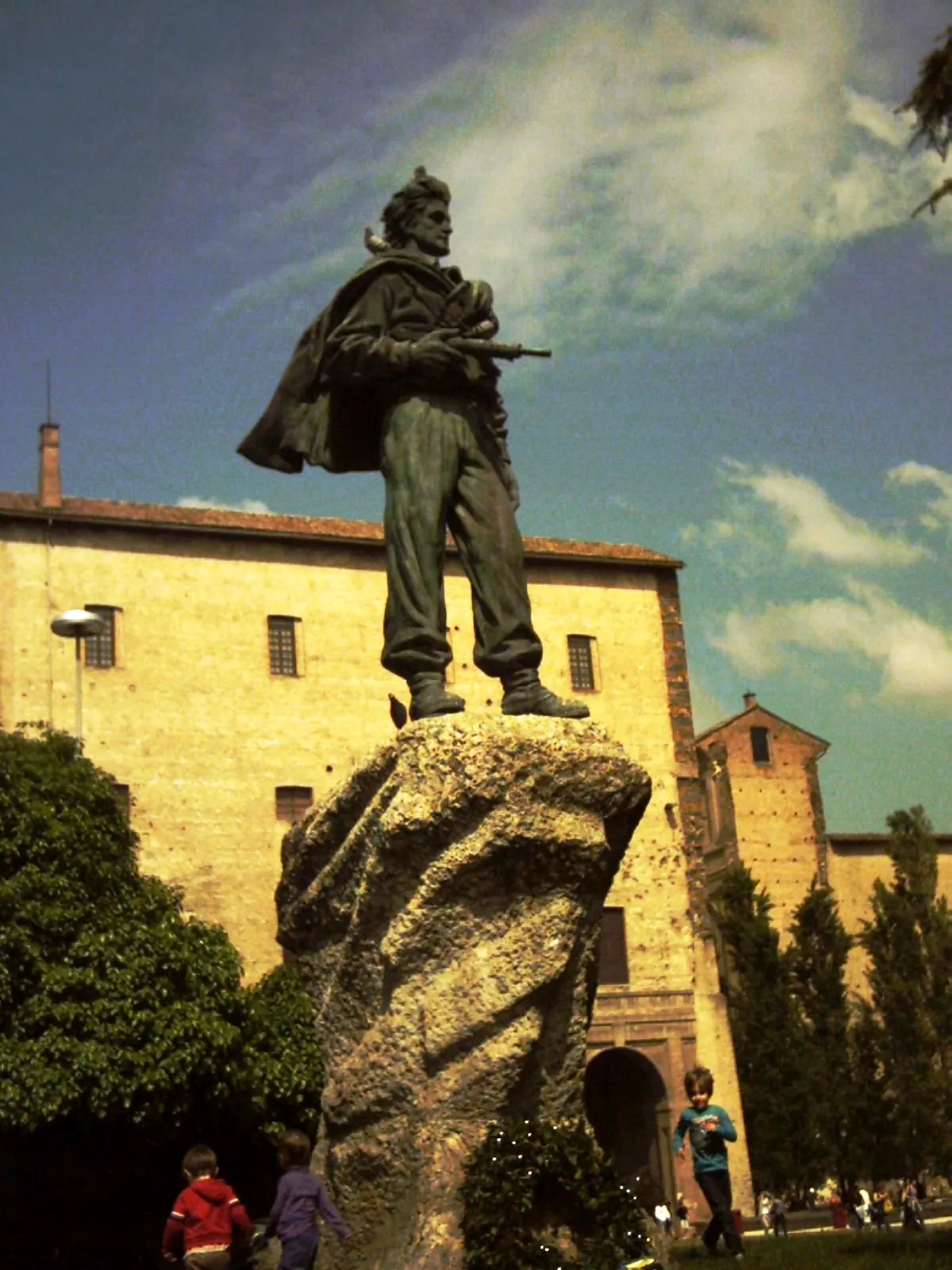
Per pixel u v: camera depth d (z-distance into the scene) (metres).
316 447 9.22
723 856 64.81
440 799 7.72
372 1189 7.92
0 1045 24.55
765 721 67.50
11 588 43.66
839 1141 55.38
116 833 28.38
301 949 8.78
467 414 8.96
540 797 7.79
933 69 16.31
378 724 46.66
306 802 45.28
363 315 8.99
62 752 28.86
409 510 8.71
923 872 60.03
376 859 7.90
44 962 25.50
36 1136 26.83
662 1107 45.41
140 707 44.19
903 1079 56.06
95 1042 24.83
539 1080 7.91
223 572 46.19
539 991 7.77
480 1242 7.34
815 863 66.38
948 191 16.45
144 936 26.23
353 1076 7.98
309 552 47.38
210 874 43.62
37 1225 26.84
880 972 58.72
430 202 9.34
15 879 26.08
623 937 46.81
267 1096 26.36
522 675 8.56
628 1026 45.75
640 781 8.06
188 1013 25.66
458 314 9.00
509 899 7.85
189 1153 9.26
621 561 50.75
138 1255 27.08
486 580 8.70
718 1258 11.18
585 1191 7.57
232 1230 9.03
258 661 45.84
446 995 7.79
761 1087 54.91
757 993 56.44
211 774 44.41
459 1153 7.65
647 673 50.34
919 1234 12.79
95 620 33.59
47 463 44.91
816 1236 14.12
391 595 8.70
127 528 45.38
